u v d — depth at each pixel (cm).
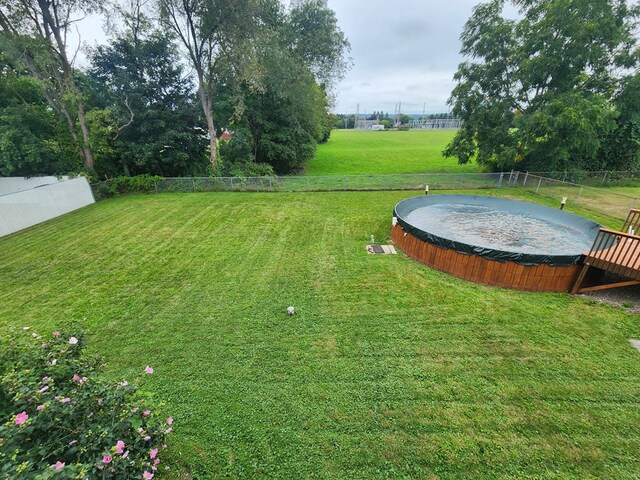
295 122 2120
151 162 1644
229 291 644
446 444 328
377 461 312
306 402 381
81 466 180
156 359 456
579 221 934
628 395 385
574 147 1600
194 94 1759
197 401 383
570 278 636
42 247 890
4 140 1253
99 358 300
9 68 1354
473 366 436
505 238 843
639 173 1734
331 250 848
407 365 439
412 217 1034
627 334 499
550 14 1502
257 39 1521
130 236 968
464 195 1214
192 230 1013
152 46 1522
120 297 625
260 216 1153
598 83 1602
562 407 369
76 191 1300
